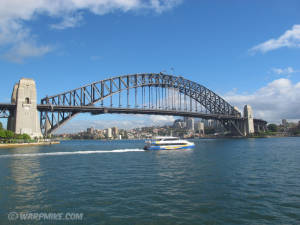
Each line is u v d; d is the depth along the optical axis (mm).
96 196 20094
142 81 135500
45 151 69625
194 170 33375
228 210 16734
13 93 105500
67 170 33969
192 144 77062
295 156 51406
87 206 17656
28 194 20938
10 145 87375
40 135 100688
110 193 20984
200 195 20312
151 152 65938
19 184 24891
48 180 26922
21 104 96125
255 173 30609
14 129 96125
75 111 109812
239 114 196750
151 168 35562
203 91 166500
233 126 198750
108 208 17203
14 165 39312
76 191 21781
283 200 18859
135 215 15867
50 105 101875
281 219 15180
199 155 55719
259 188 22703
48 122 105375
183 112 146250
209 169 34156
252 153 59500
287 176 28531
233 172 31391
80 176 29297
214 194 20594
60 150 74812
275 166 36719
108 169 34750
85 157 52188
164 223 14664
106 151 69875
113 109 116188
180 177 28250
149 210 16750
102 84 118875
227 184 24375
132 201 18688
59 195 20531
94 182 25656
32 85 99250
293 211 16500
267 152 62156
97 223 14703
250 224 14508
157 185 24000
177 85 150875
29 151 68688
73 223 14742
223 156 52688
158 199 19188
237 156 52281
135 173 31234
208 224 14531
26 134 94188
